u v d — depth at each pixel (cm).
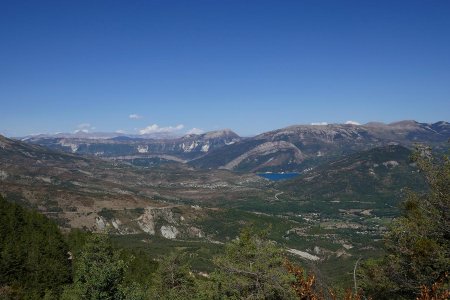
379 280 2888
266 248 2641
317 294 2464
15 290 5912
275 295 2441
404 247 2725
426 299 2256
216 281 2573
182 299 4750
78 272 3684
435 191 2820
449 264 2453
